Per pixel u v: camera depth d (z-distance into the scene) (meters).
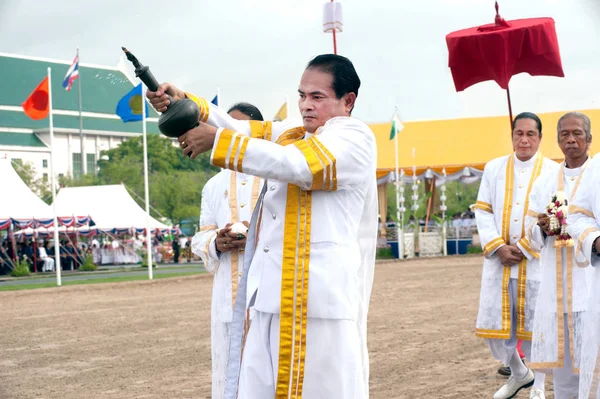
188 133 3.98
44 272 38.09
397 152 36.06
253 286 4.23
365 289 4.48
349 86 4.29
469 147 35.94
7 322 15.90
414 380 8.73
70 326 14.87
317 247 4.12
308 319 4.09
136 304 18.83
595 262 5.60
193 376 9.56
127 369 10.18
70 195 38.91
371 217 4.47
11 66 73.12
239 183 6.13
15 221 32.31
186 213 55.75
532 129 8.42
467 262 30.81
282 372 4.06
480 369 9.30
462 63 7.96
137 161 63.75
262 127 4.77
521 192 8.38
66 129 73.44
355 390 4.12
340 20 5.88
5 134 70.81
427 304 16.14
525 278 8.16
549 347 7.00
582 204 5.84
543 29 7.67
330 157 4.02
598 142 34.56
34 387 9.22
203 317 15.52
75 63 28.16
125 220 38.56
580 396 5.68
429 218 38.78
